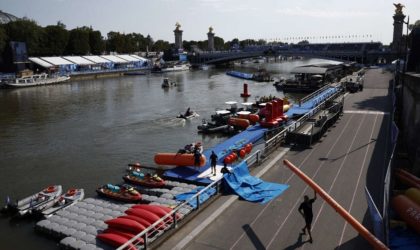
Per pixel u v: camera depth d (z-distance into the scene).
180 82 127.56
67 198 28.50
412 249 15.24
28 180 35.59
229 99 84.81
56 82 126.81
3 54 142.62
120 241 19.48
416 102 28.50
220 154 34.22
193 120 61.44
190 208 21.41
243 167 25.16
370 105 54.19
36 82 119.31
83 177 35.84
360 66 137.00
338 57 161.50
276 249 16.61
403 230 16.95
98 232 22.58
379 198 21.64
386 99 59.34
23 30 158.50
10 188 33.72
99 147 46.44
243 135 42.22
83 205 27.19
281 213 20.11
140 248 17.22
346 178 25.03
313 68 100.88
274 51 179.38
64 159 41.84
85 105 80.06
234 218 19.72
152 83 125.75
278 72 168.25
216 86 112.69
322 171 26.52
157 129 55.47
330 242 17.03
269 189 23.36
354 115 46.94
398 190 21.44
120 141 49.09
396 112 40.72
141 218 20.42
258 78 125.56
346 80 85.56
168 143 47.69
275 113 47.94
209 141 48.28
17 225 26.20
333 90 69.62
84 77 143.12
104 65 165.12
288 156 30.36
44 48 166.62
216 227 18.78
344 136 36.41
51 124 60.81
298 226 18.61
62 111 72.94
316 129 36.59
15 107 78.56
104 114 69.00
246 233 18.09
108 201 27.92
